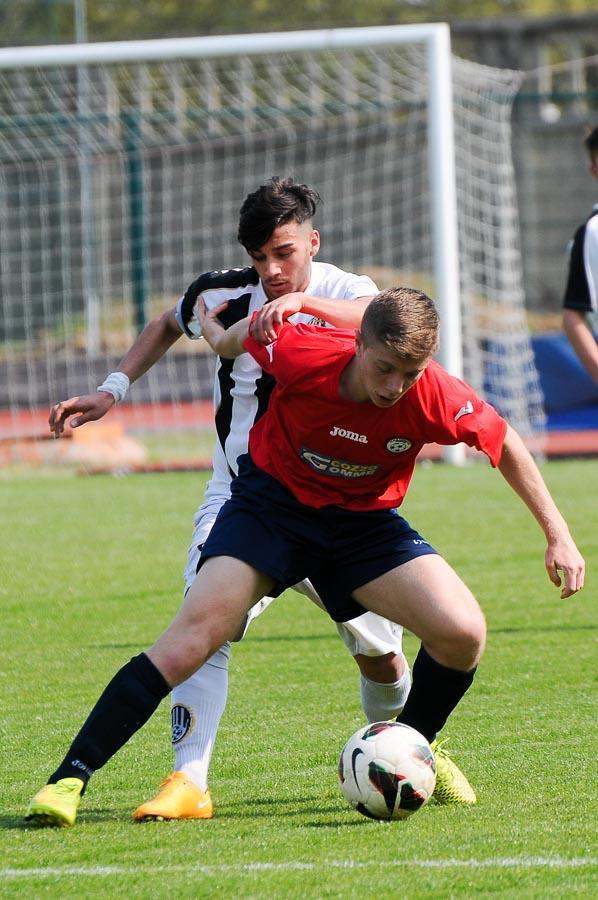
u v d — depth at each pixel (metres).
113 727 12.80
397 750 12.65
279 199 14.02
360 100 65.50
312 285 14.62
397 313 11.67
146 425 58.28
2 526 36.31
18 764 15.51
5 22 86.75
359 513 13.20
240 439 14.66
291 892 10.58
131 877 11.04
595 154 22.09
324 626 23.62
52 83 65.75
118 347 64.88
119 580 28.38
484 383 51.78
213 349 14.28
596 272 21.84
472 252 56.22
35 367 63.16
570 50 88.19
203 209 74.38
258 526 13.02
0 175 73.81
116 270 72.31
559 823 12.48
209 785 14.46
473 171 57.62
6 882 10.96
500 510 36.56
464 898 10.35
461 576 27.58
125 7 104.44
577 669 19.77
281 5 107.44
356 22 105.38
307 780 14.55
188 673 12.86
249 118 63.81
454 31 89.12
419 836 12.16
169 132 69.19
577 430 56.12
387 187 75.50
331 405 12.55
